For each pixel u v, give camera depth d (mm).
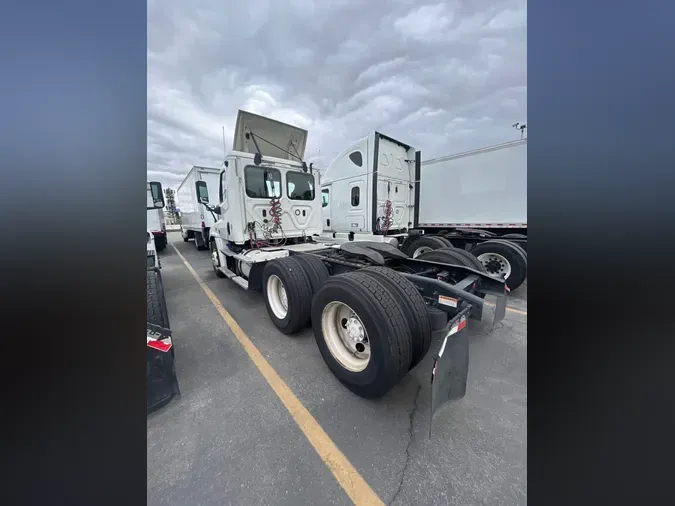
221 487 1255
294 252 3586
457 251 3428
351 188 5445
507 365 2281
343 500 1197
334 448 1467
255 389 1978
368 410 1762
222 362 2344
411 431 1586
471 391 1947
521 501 1183
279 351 2535
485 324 3125
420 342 1853
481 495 1213
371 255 2859
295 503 1184
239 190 3590
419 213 6289
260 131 3979
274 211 3922
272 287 3051
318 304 2133
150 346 1696
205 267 6723
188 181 10602
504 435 1552
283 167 4027
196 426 1626
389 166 5359
